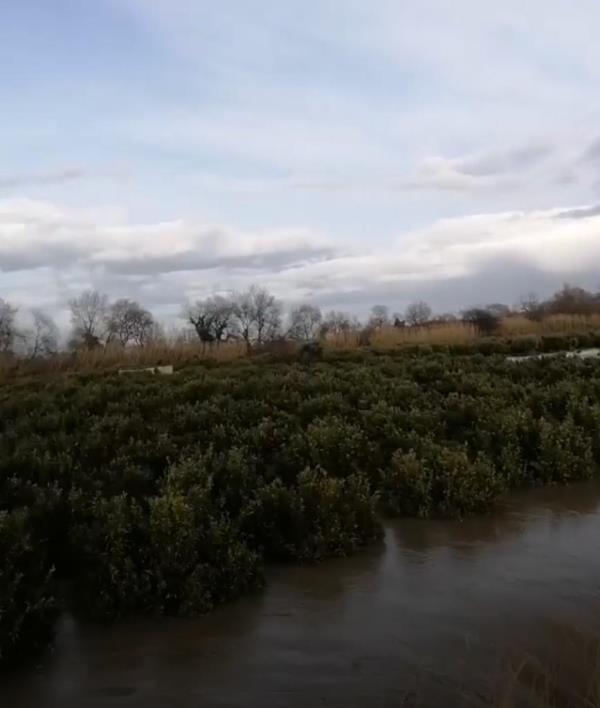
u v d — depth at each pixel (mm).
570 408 10969
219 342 30359
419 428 9570
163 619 5188
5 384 20062
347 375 13891
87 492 6938
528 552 6410
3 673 4441
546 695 3938
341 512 6613
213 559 5633
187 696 4090
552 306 58344
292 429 9398
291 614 5199
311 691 4098
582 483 8820
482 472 7867
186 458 8055
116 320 46812
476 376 13484
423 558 6320
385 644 4660
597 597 5375
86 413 10797
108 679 4320
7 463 7719
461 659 4422
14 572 5070
